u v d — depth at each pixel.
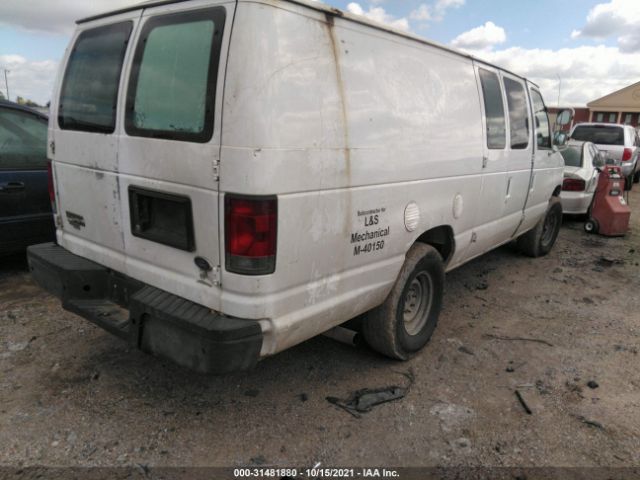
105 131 2.97
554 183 6.53
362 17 2.84
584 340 4.34
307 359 3.78
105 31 3.07
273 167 2.30
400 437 2.94
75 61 3.27
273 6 2.32
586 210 8.97
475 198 4.20
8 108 4.89
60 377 3.37
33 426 2.87
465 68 3.99
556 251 7.44
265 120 2.27
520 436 2.99
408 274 3.48
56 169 3.47
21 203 4.86
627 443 2.96
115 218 3.03
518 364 3.87
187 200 2.52
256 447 2.79
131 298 2.73
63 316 4.29
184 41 2.52
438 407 3.25
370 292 3.16
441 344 4.15
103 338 3.92
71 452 2.68
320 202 2.59
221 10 2.36
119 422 2.94
